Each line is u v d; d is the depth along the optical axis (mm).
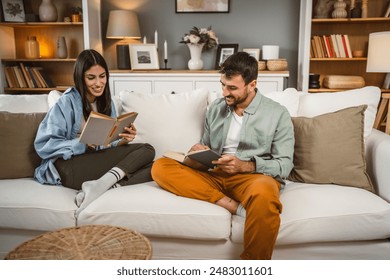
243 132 1689
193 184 1550
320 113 1905
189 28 3971
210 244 1530
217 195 1540
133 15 3756
